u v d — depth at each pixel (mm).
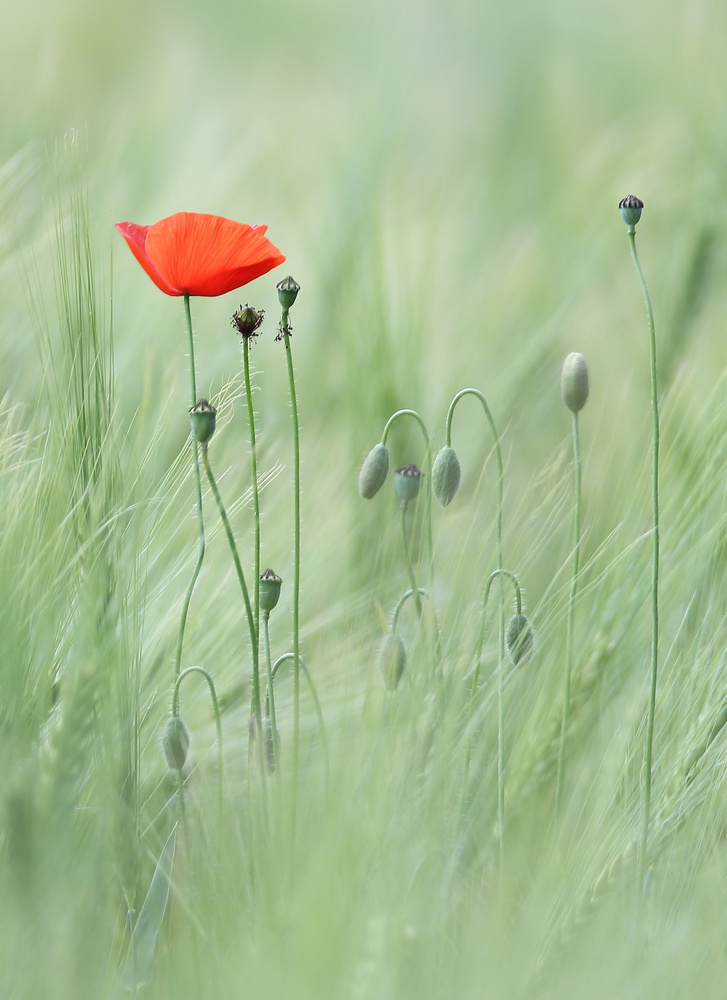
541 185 6086
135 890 2953
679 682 3057
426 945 2910
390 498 3174
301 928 2891
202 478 3109
